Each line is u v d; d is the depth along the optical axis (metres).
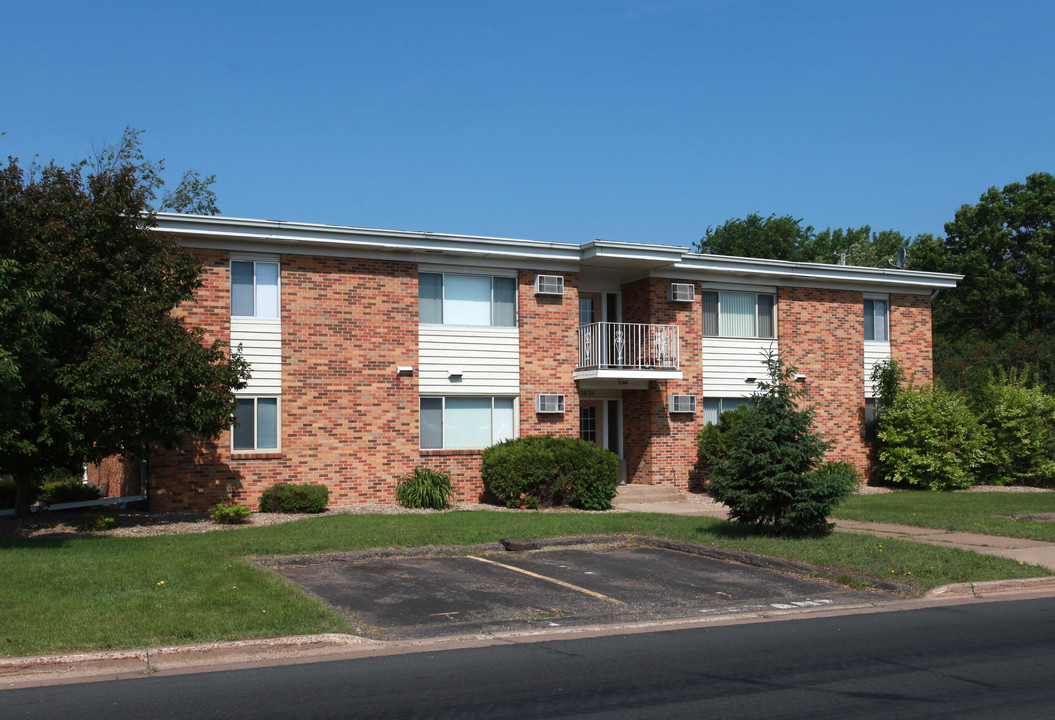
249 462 19.58
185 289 16.97
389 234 20.75
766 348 26.16
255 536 15.38
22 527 16.44
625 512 20.30
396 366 21.14
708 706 6.95
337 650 9.01
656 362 23.94
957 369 38.44
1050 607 11.07
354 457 20.61
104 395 15.21
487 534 15.86
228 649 8.66
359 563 13.80
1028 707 6.92
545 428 22.89
